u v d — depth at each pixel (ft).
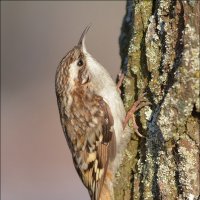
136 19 30.53
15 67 75.05
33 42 76.07
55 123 68.49
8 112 70.54
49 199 60.29
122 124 31.48
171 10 28.60
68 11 76.02
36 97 71.72
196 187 27.32
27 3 77.92
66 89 33.81
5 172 63.87
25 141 67.10
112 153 32.07
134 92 30.99
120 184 31.55
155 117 28.94
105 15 73.10
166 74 28.63
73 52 33.88
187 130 27.48
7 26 77.15
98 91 32.94
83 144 33.65
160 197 28.14
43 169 63.87
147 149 29.25
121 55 32.83
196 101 27.12
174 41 28.32
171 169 27.91
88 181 33.73
